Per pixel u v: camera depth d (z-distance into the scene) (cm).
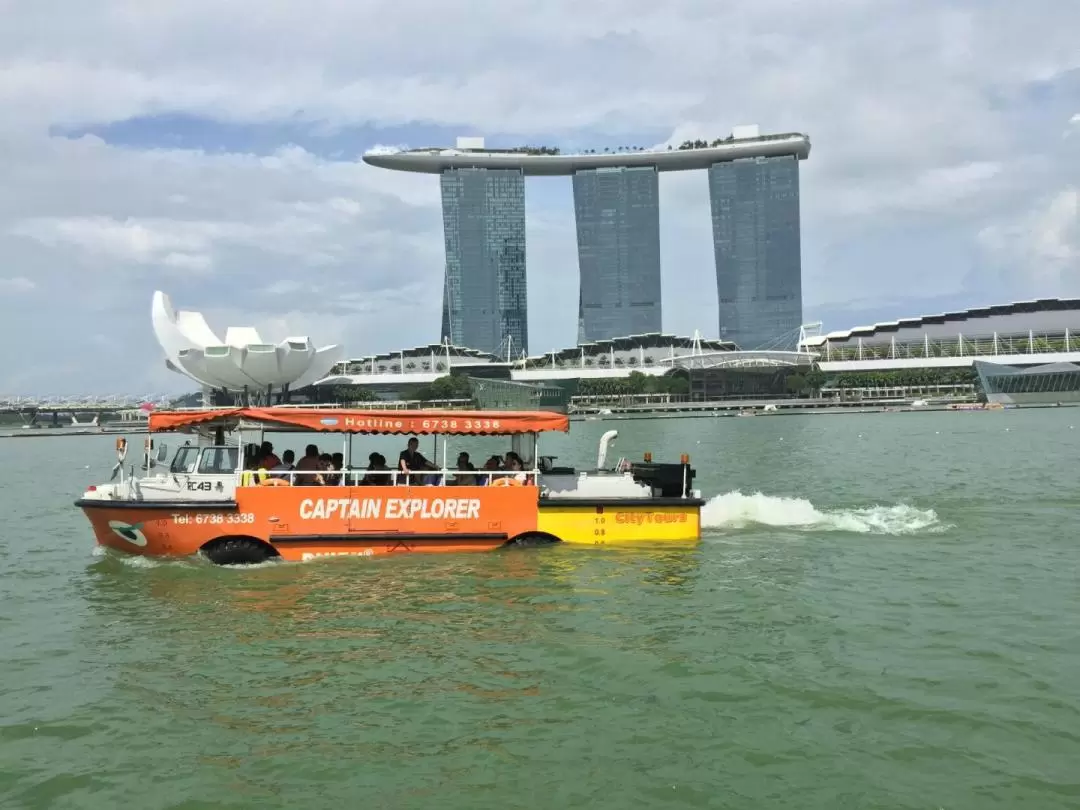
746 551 1761
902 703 955
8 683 1055
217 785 798
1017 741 862
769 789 780
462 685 1026
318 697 993
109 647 1182
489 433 1705
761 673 1054
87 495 1656
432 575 1539
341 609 1339
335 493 1641
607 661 1099
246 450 1686
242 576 1546
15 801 777
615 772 814
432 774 813
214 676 1062
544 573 1552
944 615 1301
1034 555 1742
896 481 3322
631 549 1736
